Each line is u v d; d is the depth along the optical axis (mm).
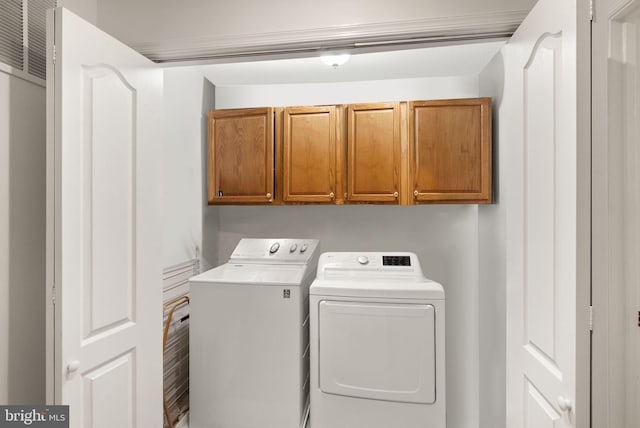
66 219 1011
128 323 1277
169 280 2033
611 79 873
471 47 2080
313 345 1821
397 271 1983
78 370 1049
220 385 1906
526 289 1150
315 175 2352
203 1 1441
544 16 1015
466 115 2162
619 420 846
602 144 846
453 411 2533
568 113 884
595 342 850
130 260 1288
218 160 2432
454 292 2557
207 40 1436
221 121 2426
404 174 2240
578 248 852
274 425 1848
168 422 1891
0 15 1057
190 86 2320
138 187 1322
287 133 2369
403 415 1725
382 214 2646
